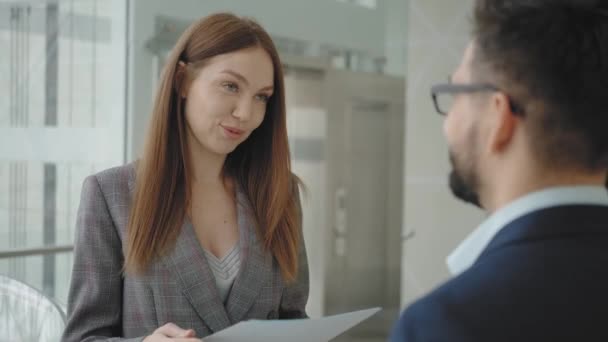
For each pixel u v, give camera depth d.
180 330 1.06
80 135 2.69
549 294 0.51
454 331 0.50
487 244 0.57
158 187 1.22
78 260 1.21
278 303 1.31
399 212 3.86
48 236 2.65
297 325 1.03
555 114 0.56
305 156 3.46
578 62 0.55
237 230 1.31
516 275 0.52
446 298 0.52
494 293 0.51
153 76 2.80
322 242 3.60
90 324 1.19
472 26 0.63
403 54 3.79
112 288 1.21
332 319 1.08
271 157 1.34
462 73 0.63
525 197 0.58
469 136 0.61
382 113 3.74
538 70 0.56
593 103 0.55
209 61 1.22
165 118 1.24
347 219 3.69
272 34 3.21
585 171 0.57
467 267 0.62
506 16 0.58
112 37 2.73
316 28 3.41
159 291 1.20
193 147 1.29
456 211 3.86
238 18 1.27
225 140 1.23
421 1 3.82
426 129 3.89
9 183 2.60
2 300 1.61
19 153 2.61
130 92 2.75
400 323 0.53
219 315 1.21
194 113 1.23
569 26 0.56
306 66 3.38
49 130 2.65
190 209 1.27
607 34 0.55
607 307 0.51
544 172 0.57
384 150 3.78
